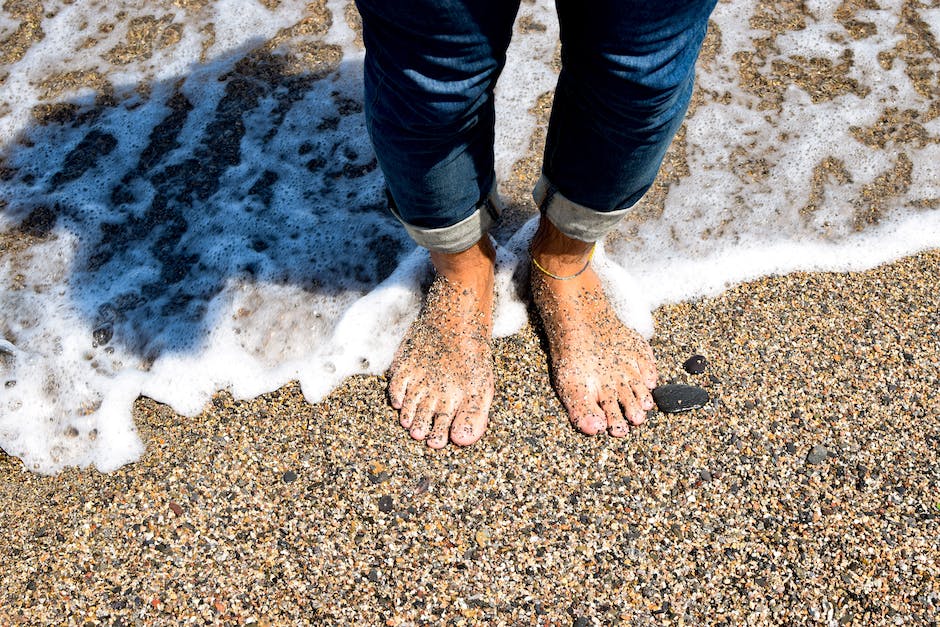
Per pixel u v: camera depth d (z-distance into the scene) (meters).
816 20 2.83
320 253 2.24
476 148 1.50
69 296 2.17
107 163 2.47
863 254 2.23
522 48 2.77
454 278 1.90
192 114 2.59
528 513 1.77
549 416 1.92
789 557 1.71
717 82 2.66
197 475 1.85
